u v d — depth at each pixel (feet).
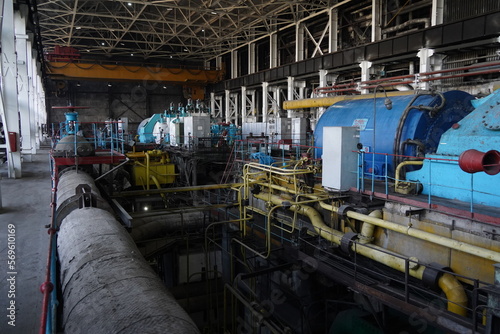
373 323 28.19
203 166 75.72
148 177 71.41
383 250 24.30
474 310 18.13
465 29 63.57
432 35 69.97
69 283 12.07
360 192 31.09
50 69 143.23
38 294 15.51
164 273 50.55
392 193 30.27
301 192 36.96
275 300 37.83
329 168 32.60
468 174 26.37
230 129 99.45
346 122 40.27
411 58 79.10
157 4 104.47
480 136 26.02
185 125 82.94
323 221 34.83
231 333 36.96
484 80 64.13
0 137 60.70
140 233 40.14
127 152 77.10
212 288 42.83
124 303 9.71
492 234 21.77
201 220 45.73
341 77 108.78
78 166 38.19
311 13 108.88
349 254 29.35
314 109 108.78
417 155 32.09
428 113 32.89
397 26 83.97
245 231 40.73
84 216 17.67
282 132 82.53
